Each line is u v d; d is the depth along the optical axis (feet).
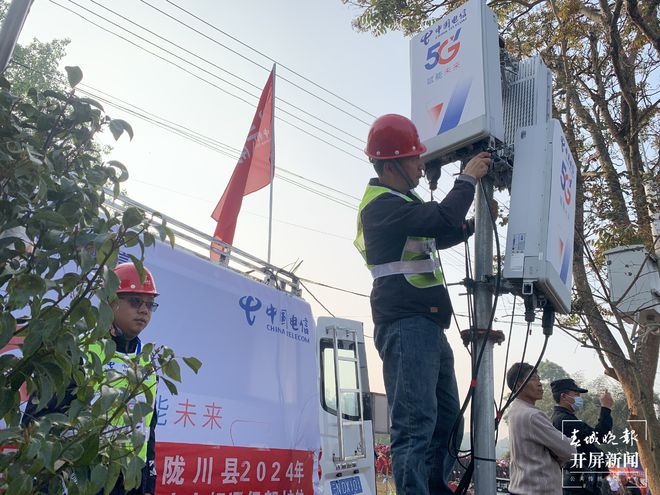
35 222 5.61
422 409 9.21
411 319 9.63
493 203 10.92
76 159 6.03
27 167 5.49
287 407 18.07
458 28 10.72
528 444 14.74
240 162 33.19
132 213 5.84
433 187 11.10
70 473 5.65
